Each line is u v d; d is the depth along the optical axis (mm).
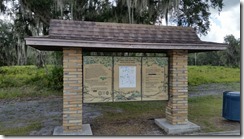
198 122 5676
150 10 10492
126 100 5055
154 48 4684
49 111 7562
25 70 19172
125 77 5074
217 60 31516
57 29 4539
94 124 5656
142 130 5066
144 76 5184
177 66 5121
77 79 4613
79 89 4629
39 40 4074
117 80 5031
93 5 10633
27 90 12352
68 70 4566
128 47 4512
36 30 10891
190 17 11516
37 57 16469
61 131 4656
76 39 4285
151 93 5203
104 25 4965
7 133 4922
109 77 4984
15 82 14422
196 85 16281
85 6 10586
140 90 5145
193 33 5391
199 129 4902
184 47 4801
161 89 5258
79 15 10625
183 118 5145
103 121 6000
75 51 4598
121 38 4777
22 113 7242
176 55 5121
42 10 10188
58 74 12750
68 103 4582
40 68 16734
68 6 10641
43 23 10766
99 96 4906
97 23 4961
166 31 5234
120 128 5250
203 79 18562
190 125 5020
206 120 5891
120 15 10469
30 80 14766
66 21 4766
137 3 9688
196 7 11180
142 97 5152
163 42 4727
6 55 17969
